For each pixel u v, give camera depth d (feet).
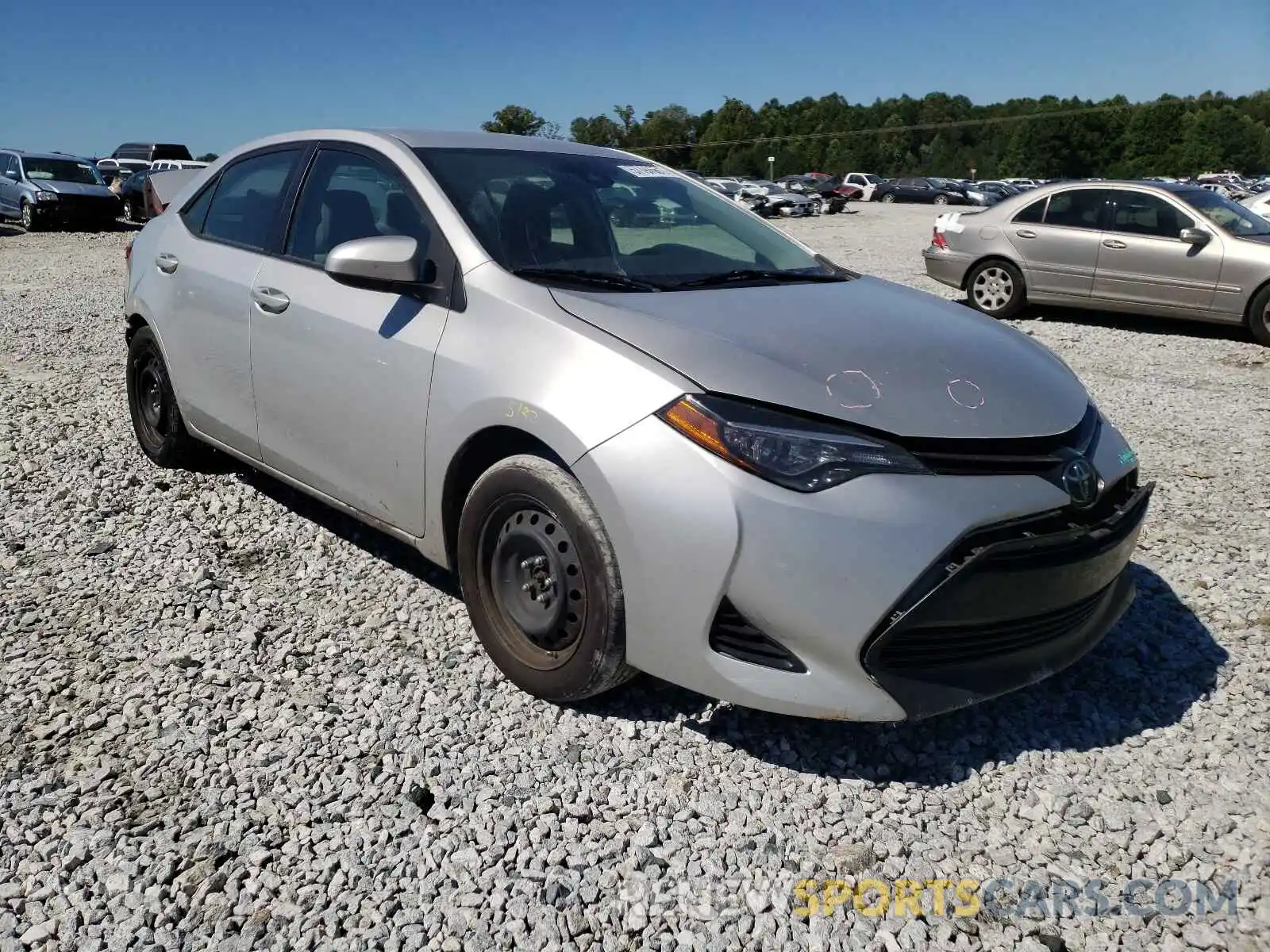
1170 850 8.43
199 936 7.27
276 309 12.78
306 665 10.90
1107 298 35.01
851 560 8.38
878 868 8.18
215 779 8.93
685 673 8.98
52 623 11.67
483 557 10.46
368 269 10.85
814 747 9.68
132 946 7.17
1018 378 10.14
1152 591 13.41
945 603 8.55
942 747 9.80
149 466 17.17
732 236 13.25
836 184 203.31
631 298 10.38
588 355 9.43
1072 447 9.59
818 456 8.52
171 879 7.82
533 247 11.19
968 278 37.81
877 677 8.57
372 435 11.53
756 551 8.47
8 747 9.34
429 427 10.69
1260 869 8.22
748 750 9.61
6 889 7.64
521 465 9.75
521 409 9.64
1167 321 37.24
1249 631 12.34
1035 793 9.16
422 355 10.75
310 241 12.90
